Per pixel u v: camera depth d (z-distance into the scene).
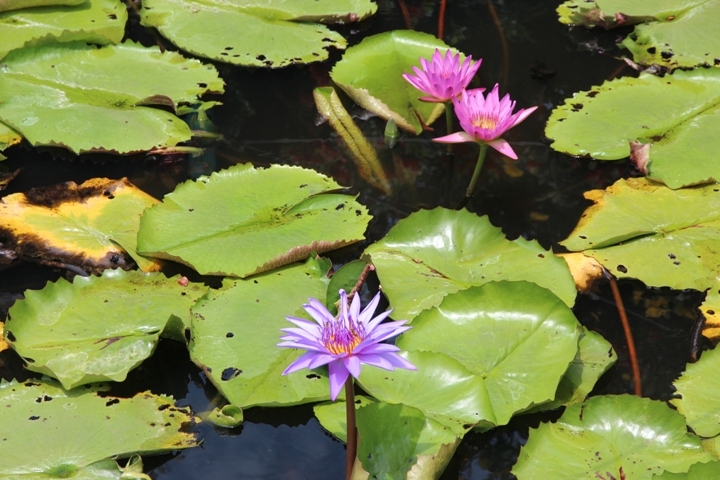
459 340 2.01
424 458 1.64
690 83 3.13
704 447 1.76
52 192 2.61
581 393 1.93
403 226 2.38
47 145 2.83
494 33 3.62
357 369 1.48
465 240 2.34
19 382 2.00
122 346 2.03
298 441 1.88
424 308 2.13
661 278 2.29
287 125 3.04
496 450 1.84
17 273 2.32
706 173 2.67
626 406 1.82
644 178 2.73
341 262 2.41
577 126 2.96
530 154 2.90
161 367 2.08
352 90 3.10
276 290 2.23
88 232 2.46
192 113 3.09
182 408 1.94
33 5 3.53
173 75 3.21
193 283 2.27
